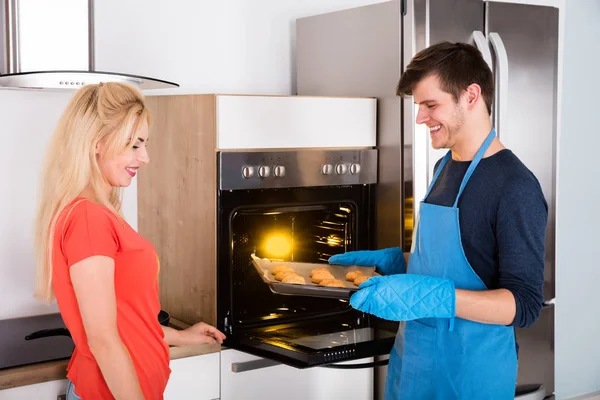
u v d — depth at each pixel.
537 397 2.72
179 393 2.19
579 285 3.88
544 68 2.64
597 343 3.97
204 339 2.20
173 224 2.48
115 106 1.67
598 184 3.91
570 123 3.77
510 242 1.69
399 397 1.96
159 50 2.65
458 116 1.78
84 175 1.65
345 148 2.52
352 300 1.77
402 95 1.90
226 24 2.79
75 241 1.60
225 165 2.25
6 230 2.43
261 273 2.20
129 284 1.71
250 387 2.32
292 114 2.39
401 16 2.43
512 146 2.59
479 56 1.79
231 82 2.83
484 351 1.80
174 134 2.43
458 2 2.46
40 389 1.97
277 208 2.39
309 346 2.21
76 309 1.64
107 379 1.61
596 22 3.83
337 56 2.71
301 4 2.97
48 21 2.03
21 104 2.42
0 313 2.44
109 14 2.54
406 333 1.94
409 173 2.46
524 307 1.66
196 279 2.39
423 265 1.91
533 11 2.60
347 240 2.59
